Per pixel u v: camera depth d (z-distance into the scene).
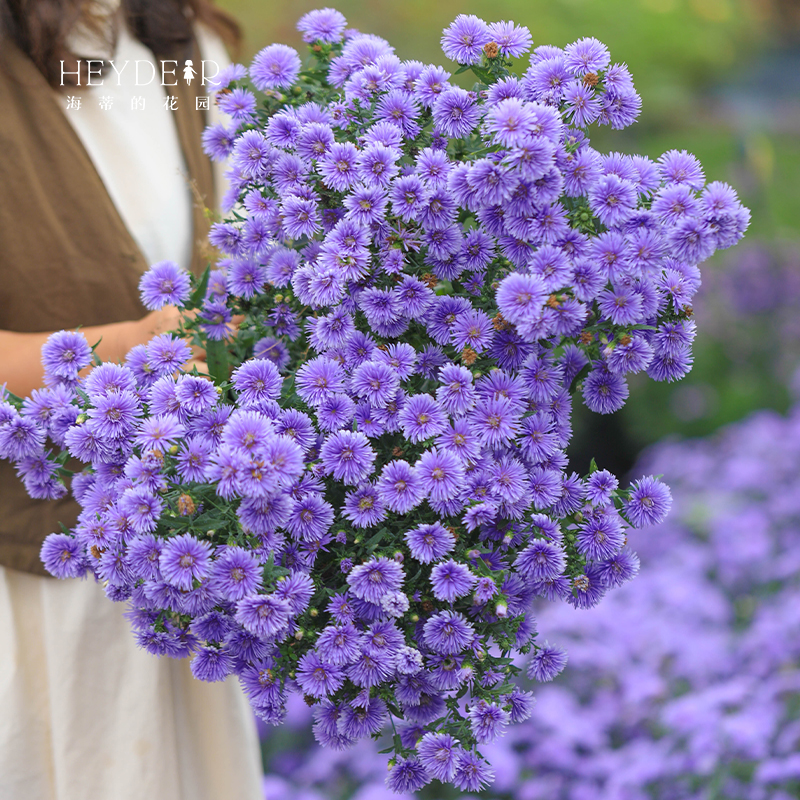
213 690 2.42
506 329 2.17
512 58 2.24
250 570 2.10
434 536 2.14
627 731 3.25
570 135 2.20
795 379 6.04
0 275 2.32
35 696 2.34
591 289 2.14
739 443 5.32
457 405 2.16
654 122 7.68
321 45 2.31
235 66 2.31
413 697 2.18
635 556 2.22
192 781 2.42
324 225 2.22
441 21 6.25
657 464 5.59
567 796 3.07
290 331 2.27
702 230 2.16
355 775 3.37
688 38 7.89
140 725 2.35
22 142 2.33
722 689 3.00
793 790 2.88
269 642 2.16
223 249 2.28
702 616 3.77
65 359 2.21
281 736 3.62
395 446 2.19
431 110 2.22
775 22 8.94
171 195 2.43
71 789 2.33
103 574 2.14
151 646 2.18
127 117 2.41
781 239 6.70
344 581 2.18
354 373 2.17
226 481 2.09
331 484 2.19
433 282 2.19
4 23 2.32
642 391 6.27
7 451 2.18
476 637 2.17
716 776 2.91
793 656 3.26
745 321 6.55
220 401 2.19
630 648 3.51
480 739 2.17
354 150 2.18
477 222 2.20
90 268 2.34
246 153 2.23
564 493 2.21
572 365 2.23
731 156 7.13
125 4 2.42
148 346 2.22
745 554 4.05
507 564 2.20
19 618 2.34
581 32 7.14
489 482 2.16
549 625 3.65
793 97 8.12
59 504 2.32
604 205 2.17
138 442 2.13
